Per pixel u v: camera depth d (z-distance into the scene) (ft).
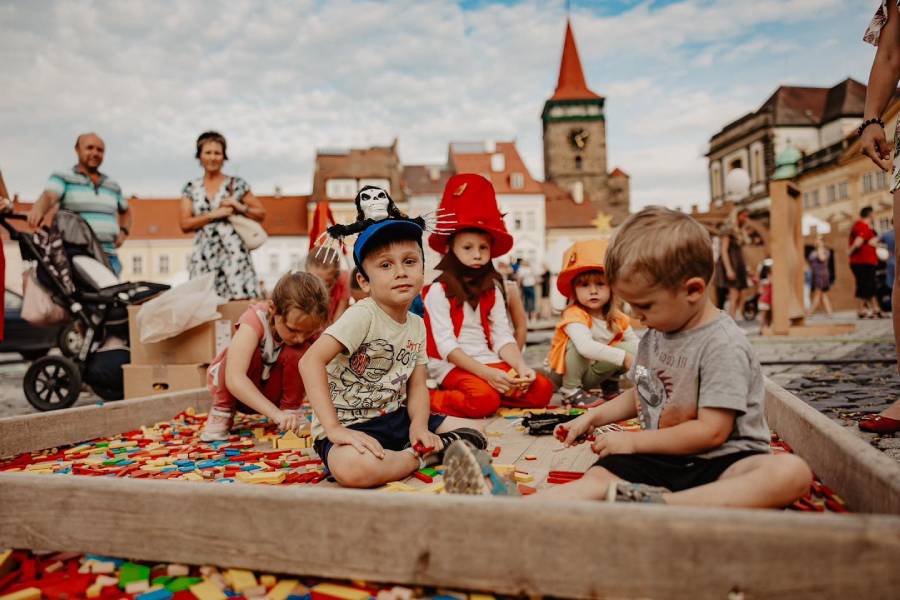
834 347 25.80
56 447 10.88
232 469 8.86
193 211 19.26
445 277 13.66
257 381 12.34
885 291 49.37
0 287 16.56
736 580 4.25
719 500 5.42
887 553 4.00
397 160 183.11
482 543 4.81
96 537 5.98
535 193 188.24
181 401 14.02
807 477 5.62
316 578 5.41
